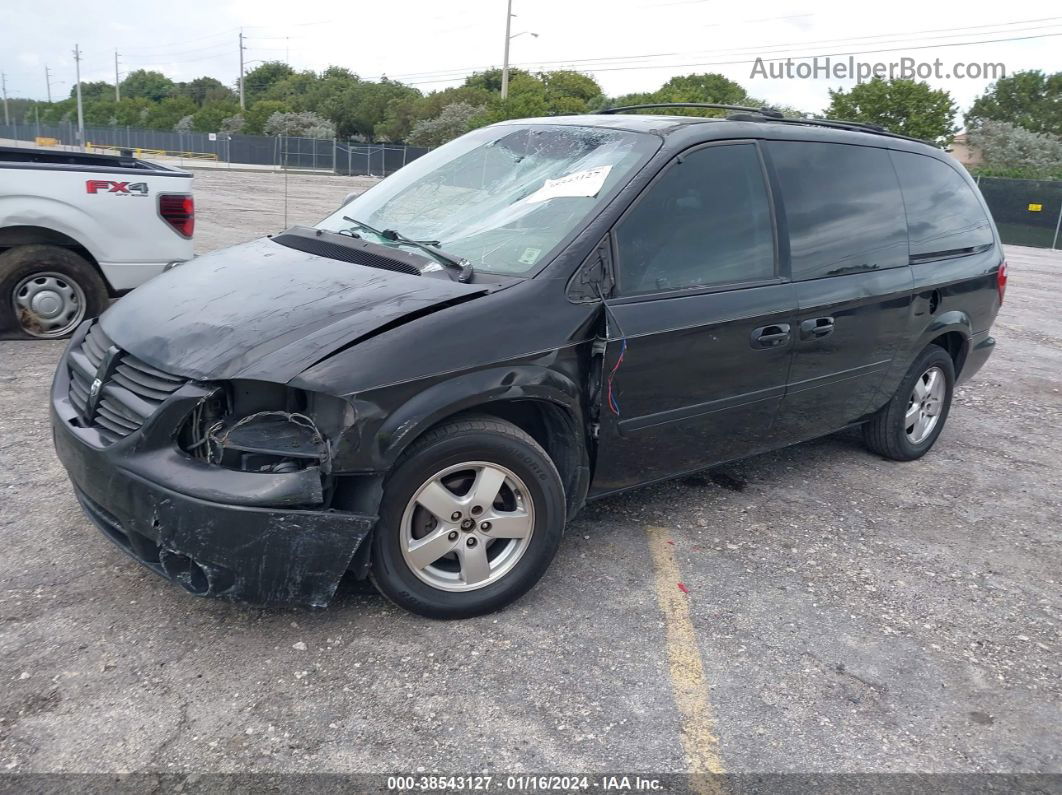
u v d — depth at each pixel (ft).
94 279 22.11
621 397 11.59
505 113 138.21
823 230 14.23
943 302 16.51
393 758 8.49
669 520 14.20
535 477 10.71
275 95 298.15
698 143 12.74
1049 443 19.85
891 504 15.62
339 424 9.41
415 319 10.02
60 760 8.16
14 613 10.32
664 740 9.03
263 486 9.12
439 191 13.57
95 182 21.47
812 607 11.85
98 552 11.82
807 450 18.19
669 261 12.11
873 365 15.44
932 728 9.55
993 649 11.18
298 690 9.33
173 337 10.12
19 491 13.56
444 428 10.16
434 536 10.39
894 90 122.72
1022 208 88.63
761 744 9.09
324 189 97.71
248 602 9.51
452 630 10.60
